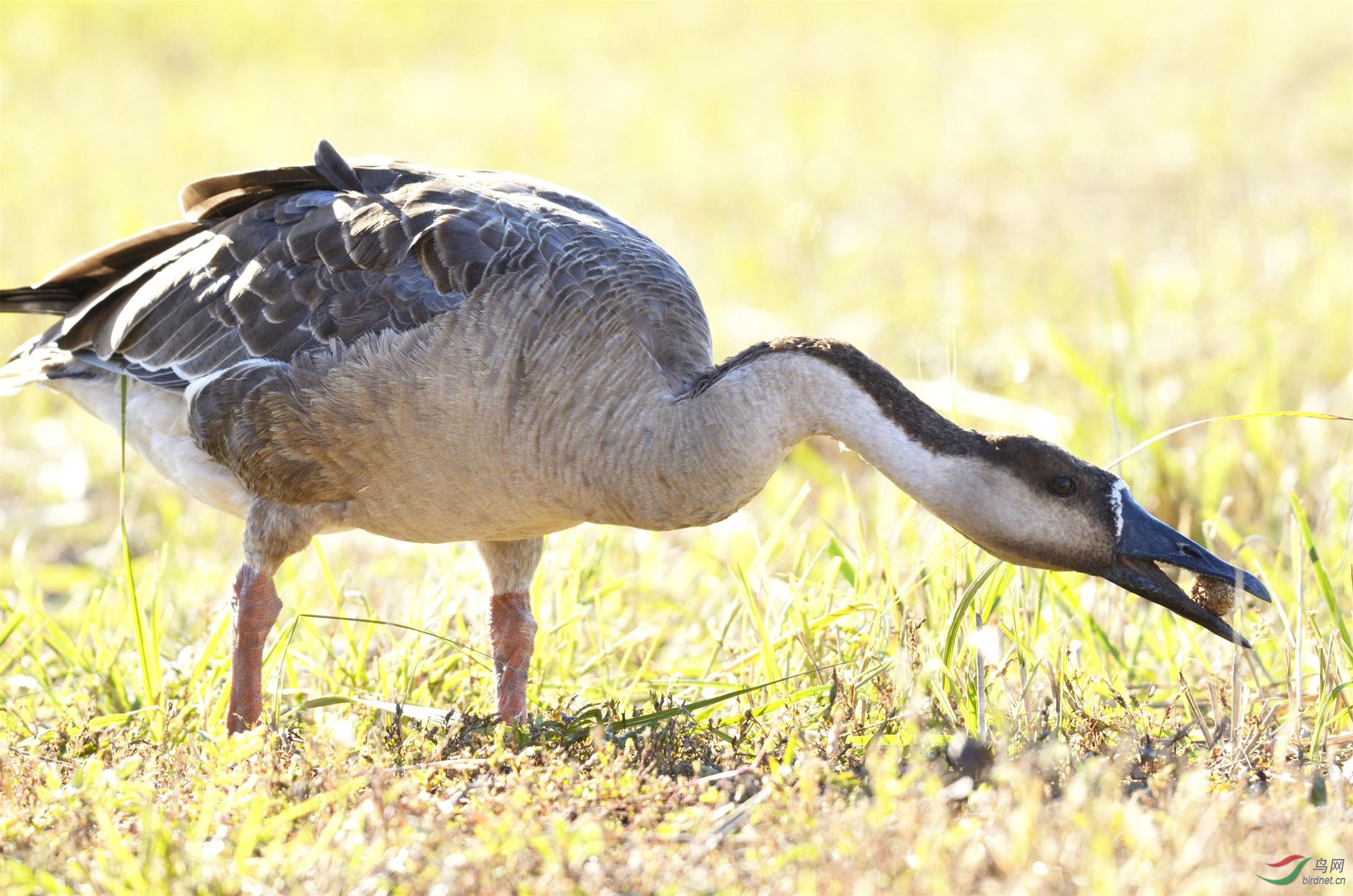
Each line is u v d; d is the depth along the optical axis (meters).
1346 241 22.25
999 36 43.94
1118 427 14.19
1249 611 11.29
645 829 7.62
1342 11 42.97
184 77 39.47
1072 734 9.04
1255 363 17.30
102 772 7.89
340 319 9.69
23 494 16.31
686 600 13.16
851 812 7.37
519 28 46.09
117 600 12.53
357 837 7.24
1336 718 9.30
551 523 9.84
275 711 9.57
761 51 43.19
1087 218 26.19
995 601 10.18
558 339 9.32
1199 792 7.52
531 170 30.12
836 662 9.95
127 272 11.20
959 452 9.35
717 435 9.23
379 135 33.09
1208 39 41.09
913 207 27.98
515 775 8.10
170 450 10.63
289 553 10.13
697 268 23.84
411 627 10.04
